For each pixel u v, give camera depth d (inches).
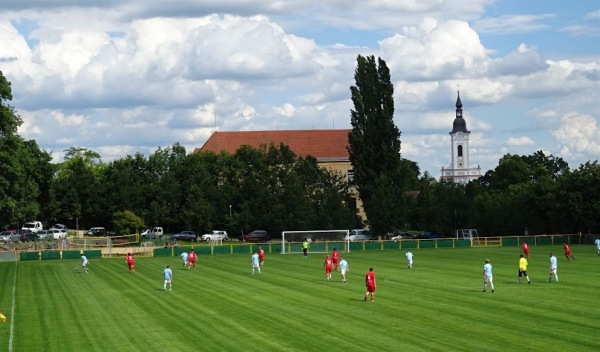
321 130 7785.4
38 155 5629.9
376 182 5398.6
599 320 1708.9
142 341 1573.6
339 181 6122.1
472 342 1470.2
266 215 5536.4
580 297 2113.7
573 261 3415.4
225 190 5713.6
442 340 1496.1
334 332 1610.5
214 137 7677.2
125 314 1953.7
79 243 4896.7
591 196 4913.9
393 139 5565.9
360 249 4699.8
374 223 5329.7
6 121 4037.9
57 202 6072.8
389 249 4712.1
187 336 1611.7
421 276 2815.0
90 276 3080.7
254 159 5935.0
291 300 2151.8
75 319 1886.1
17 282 2861.7
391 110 5585.6
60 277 3053.6
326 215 5526.6
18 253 4109.3
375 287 2293.3
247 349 1459.2
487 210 5541.3
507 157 6579.7
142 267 3538.4
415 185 7037.4
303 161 6018.7
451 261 3590.1
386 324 1695.4
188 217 5570.9
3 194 4015.8
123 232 5526.6
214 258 4143.7
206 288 2519.7
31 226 6112.2
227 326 1720.0
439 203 5546.3
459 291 2294.5
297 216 5462.6
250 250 4596.5
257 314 1891.0
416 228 5634.8
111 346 1531.7
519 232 5403.5
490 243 4854.8
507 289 2326.5
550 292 2236.7
